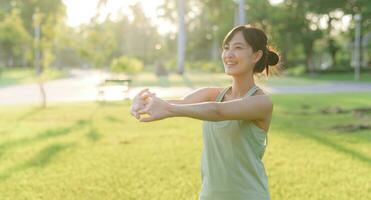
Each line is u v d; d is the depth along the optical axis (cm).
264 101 217
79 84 3175
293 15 4456
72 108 1566
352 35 4934
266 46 233
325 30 4906
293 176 629
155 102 195
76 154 781
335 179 615
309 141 902
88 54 2033
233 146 224
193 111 201
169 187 577
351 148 830
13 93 2341
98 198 534
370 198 532
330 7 4419
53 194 550
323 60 7962
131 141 909
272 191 557
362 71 4681
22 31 1828
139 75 4159
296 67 5044
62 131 1047
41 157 756
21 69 5688
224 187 228
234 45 227
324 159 736
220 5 5088
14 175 639
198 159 737
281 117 1294
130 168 677
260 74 247
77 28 2470
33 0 5159
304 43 4662
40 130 1064
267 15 4431
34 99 1988
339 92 2320
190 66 5797
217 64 4841
